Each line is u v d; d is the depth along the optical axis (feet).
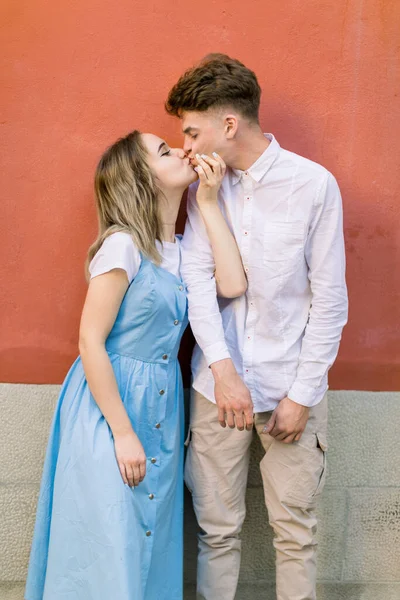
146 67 7.86
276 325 7.25
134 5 7.76
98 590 6.40
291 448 7.36
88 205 8.00
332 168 8.10
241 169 7.13
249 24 7.86
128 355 6.93
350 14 7.89
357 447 8.45
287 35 7.89
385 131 8.08
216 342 7.09
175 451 7.25
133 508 6.63
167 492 7.14
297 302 7.26
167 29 7.82
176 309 7.04
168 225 7.26
